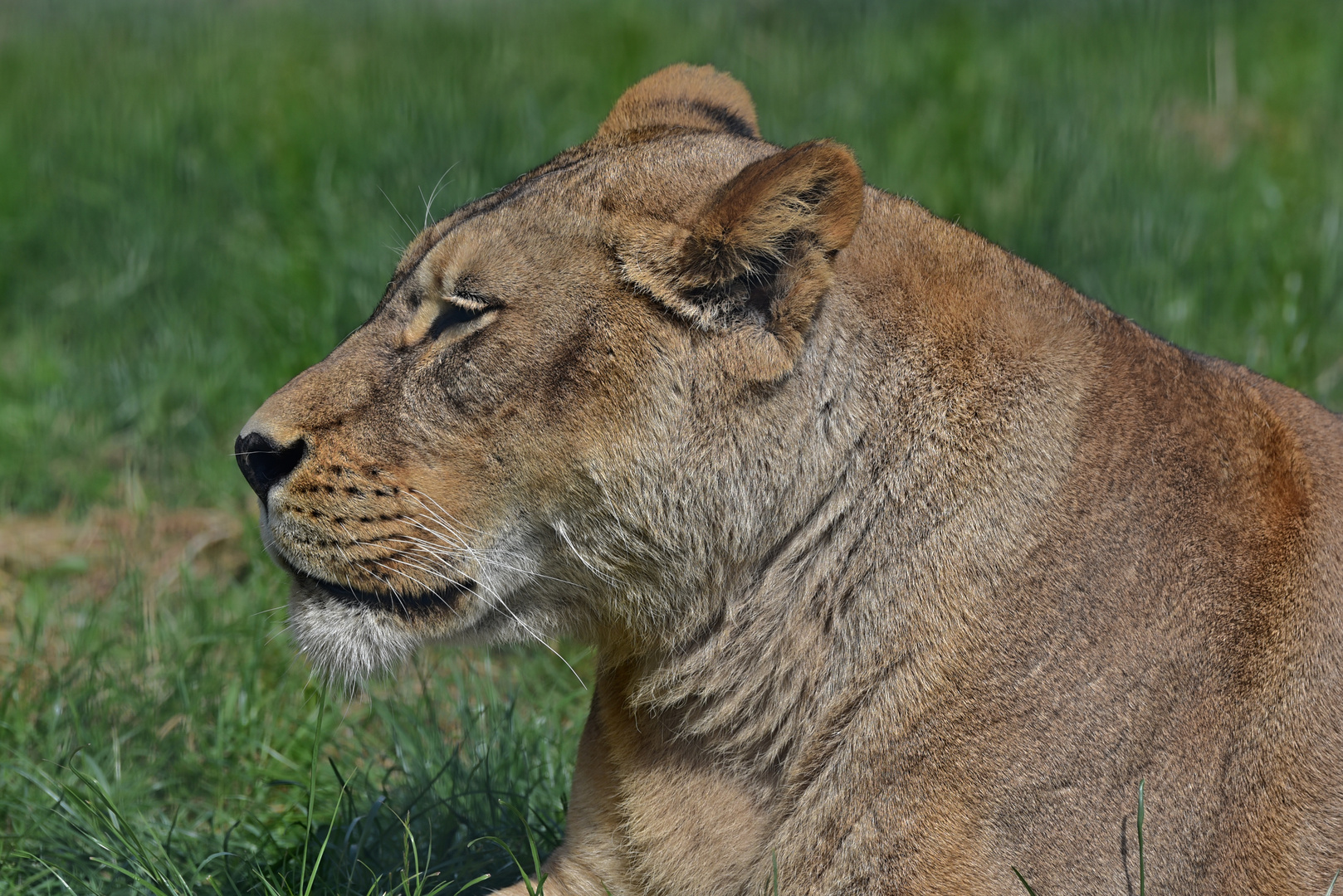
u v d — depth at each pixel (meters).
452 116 16.52
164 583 10.88
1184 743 6.11
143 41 25.08
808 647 6.39
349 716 9.43
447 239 6.54
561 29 22.97
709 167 6.59
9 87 22.08
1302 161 17.02
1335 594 6.42
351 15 25.83
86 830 7.91
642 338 6.29
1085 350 6.57
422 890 7.16
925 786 6.02
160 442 13.20
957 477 6.27
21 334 15.45
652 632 6.57
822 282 6.17
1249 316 13.09
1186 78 19.39
